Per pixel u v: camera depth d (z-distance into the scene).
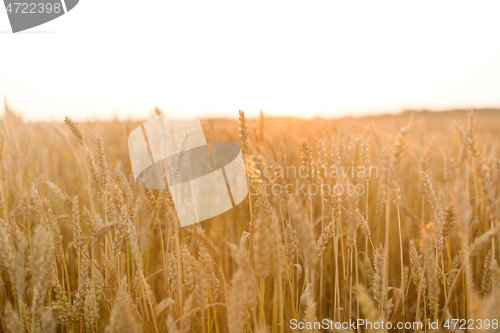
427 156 4.26
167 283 2.40
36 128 6.47
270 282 2.78
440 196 2.94
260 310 1.84
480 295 2.78
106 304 2.33
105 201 2.35
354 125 4.59
